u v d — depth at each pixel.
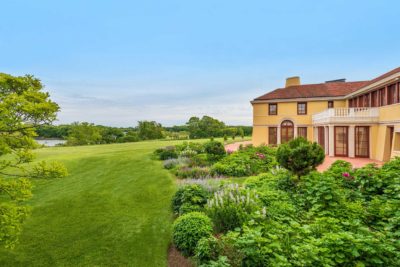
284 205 6.53
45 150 27.11
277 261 3.71
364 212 6.11
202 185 9.34
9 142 4.55
